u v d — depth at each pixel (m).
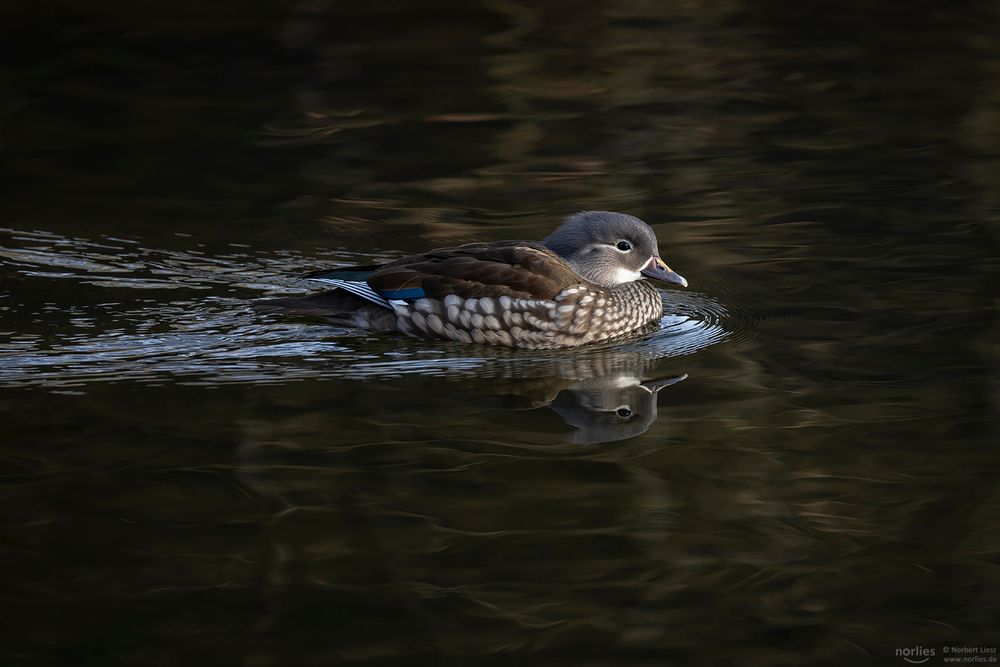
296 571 8.60
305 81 23.44
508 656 7.79
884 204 17.27
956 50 25.28
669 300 14.36
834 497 9.68
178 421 10.77
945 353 12.44
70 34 26.12
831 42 26.08
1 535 8.88
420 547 8.94
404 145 20.06
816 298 14.12
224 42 25.84
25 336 12.73
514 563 8.78
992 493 9.71
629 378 12.10
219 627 7.98
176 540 8.91
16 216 16.58
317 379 11.86
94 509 9.27
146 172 18.61
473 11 28.38
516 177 18.64
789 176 18.56
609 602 8.35
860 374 11.99
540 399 11.49
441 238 16.19
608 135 20.59
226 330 13.09
